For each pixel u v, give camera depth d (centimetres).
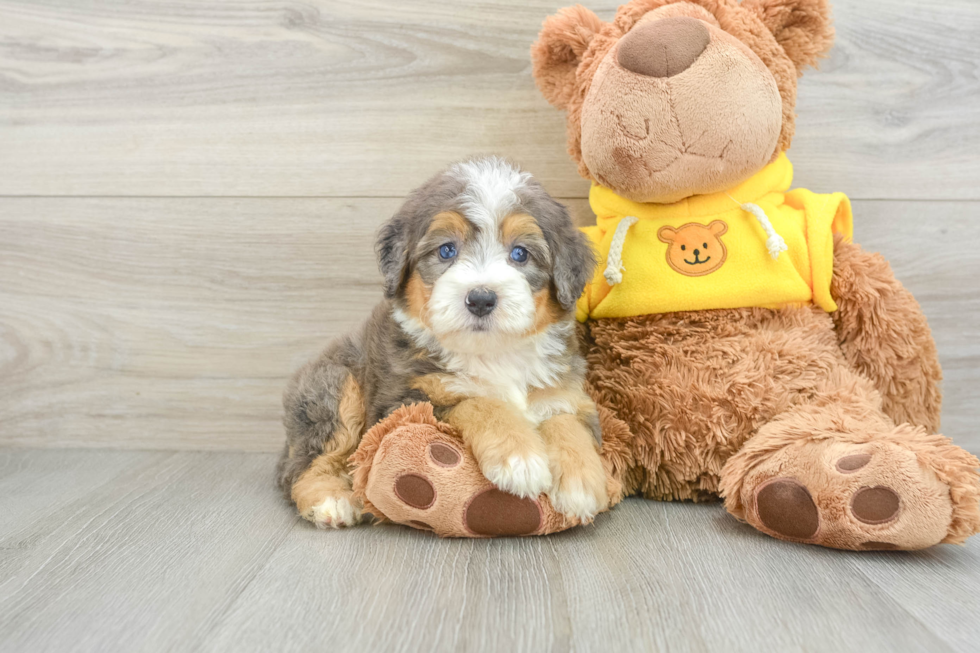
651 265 76
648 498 77
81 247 90
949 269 89
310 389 76
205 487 80
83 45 89
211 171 89
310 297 90
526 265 71
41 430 91
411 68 88
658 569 63
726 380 73
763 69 73
